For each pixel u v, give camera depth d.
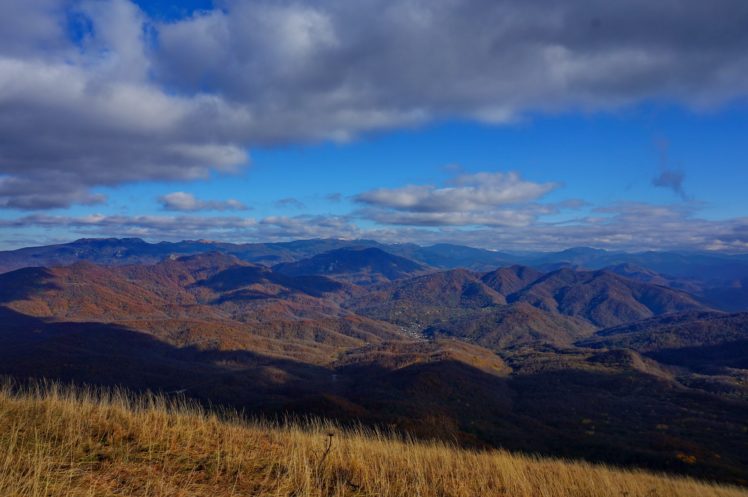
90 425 9.14
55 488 6.35
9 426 8.35
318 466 8.73
